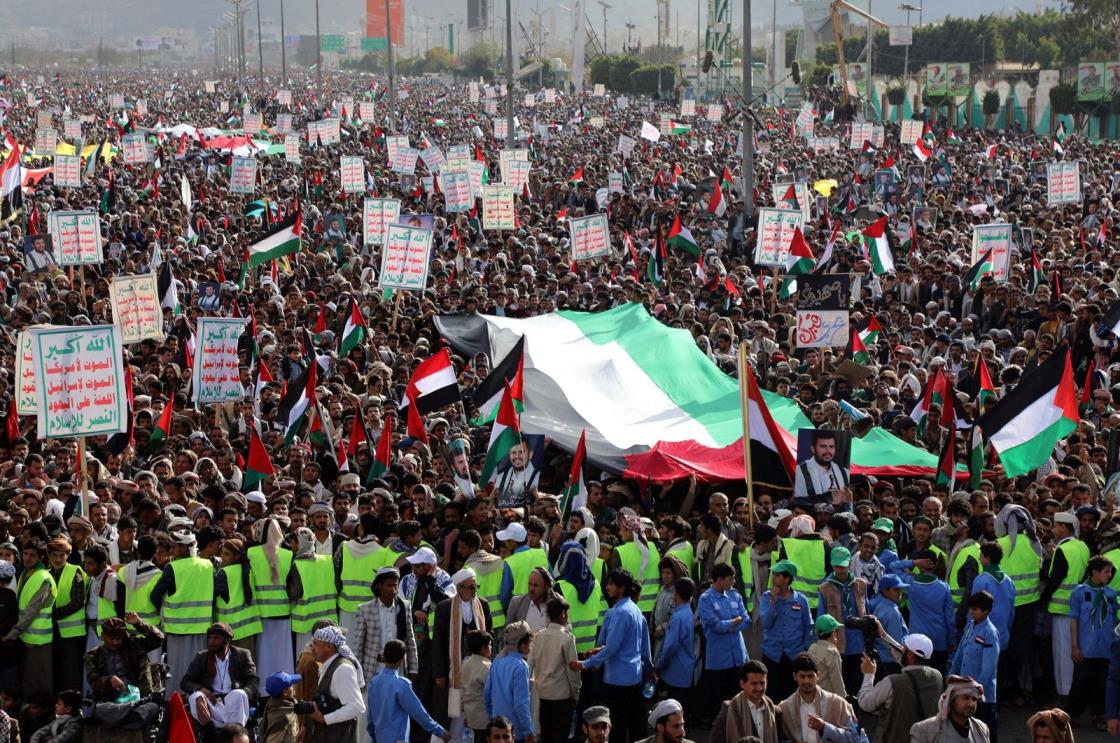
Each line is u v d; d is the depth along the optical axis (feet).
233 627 42.42
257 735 39.65
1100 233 115.55
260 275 106.63
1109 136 289.94
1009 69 404.77
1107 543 44.68
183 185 135.64
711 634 42.04
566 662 39.83
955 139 254.27
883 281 99.91
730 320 80.48
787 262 94.94
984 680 39.88
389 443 55.06
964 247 114.93
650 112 362.33
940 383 61.62
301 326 85.46
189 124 297.12
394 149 183.73
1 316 88.43
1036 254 96.68
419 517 46.85
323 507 45.50
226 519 46.34
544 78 561.02
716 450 58.08
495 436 53.01
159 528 46.50
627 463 56.90
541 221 136.46
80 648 42.63
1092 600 43.42
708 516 45.65
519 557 43.93
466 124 323.98
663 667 42.24
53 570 42.60
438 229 127.34
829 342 69.41
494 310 88.63
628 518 46.44
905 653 36.70
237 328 64.44
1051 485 50.52
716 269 103.40
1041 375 52.75
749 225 131.23
